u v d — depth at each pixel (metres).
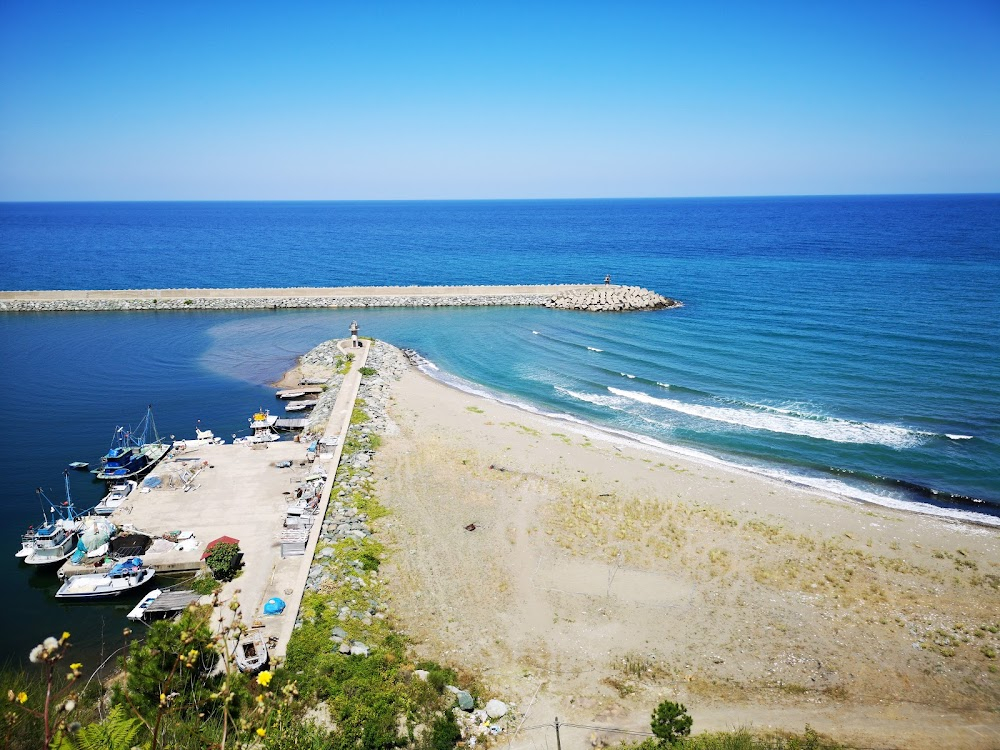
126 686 17.00
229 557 28.53
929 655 25.66
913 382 55.41
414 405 52.22
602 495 37.44
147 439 47.31
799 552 32.16
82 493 39.00
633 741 20.97
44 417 51.81
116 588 28.30
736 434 46.75
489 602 28.25
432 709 21.48
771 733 21.56
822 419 48.72
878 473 40.59
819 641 26.36
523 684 23.70
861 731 21.88
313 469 38.91
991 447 43.56
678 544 32.81
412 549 31.86
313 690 21.17
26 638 26.19
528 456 42.53
